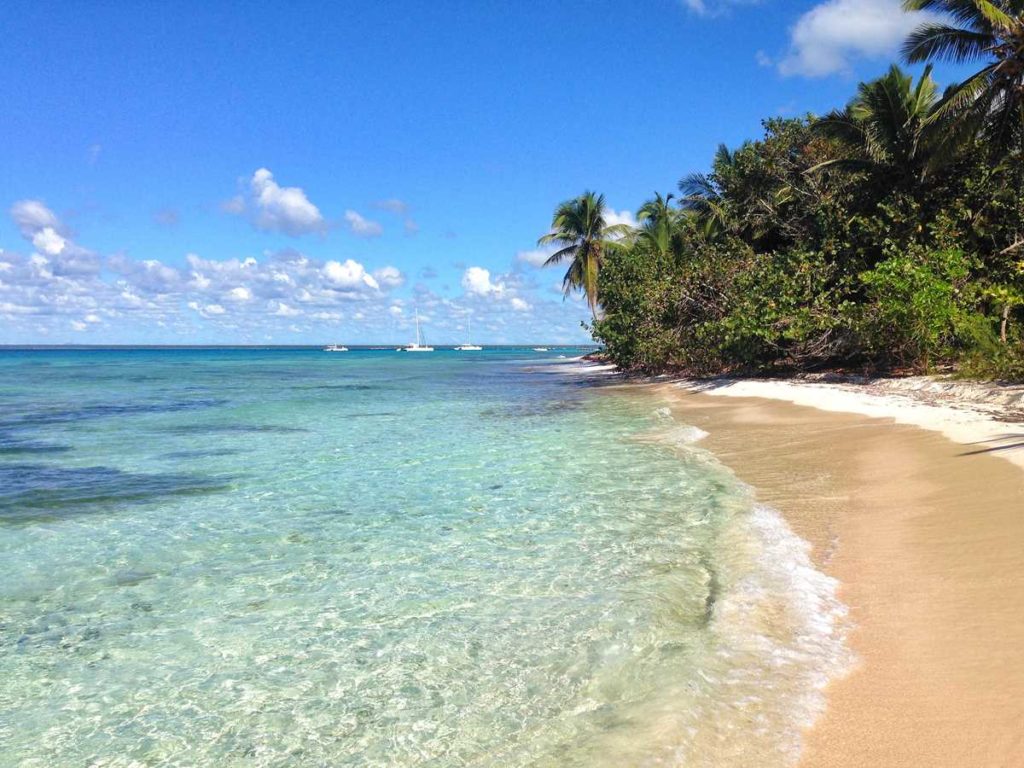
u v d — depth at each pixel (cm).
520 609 590
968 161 2480
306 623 582
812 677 433
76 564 752
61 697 472
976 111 2302
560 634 535
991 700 383
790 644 480
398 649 527
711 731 383
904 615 507
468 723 423
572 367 6128
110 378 5112
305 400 2917
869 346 2231
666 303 3152
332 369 6819
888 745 355
